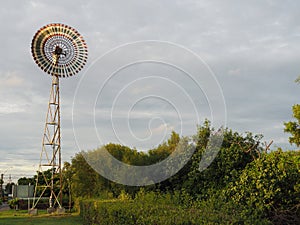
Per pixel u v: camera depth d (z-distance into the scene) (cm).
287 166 879
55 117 2975
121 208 908
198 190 1181
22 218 2519
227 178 1073
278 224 824
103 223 1103
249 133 1226
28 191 3922
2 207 4428
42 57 2977
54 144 2970
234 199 905
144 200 1093
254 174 895
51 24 3038
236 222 623
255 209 819
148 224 685
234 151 1134
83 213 1959
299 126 1102
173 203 1079
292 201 857
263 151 1162
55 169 3209
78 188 2505
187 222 610
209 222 591
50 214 2734
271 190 852
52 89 2984
